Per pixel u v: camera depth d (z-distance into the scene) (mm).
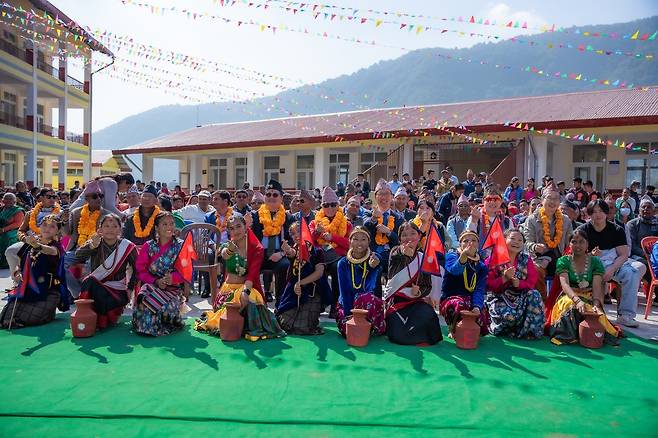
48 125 28969
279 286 7184
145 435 3463
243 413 3797
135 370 4688
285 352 5289
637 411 3945
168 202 8383
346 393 4203
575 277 6016
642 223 8188
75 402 3953
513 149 18125
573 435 3549
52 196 10273
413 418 3760
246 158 27531
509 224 7910
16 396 4062
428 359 5129
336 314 6066
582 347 5664
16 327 6062
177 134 32812
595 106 18500
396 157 21516
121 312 6238
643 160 18328
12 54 22781
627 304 6652
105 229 6047
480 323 5816
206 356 5117
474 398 4137
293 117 29781
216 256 7258
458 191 10852
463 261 5781
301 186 25391
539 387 4398
